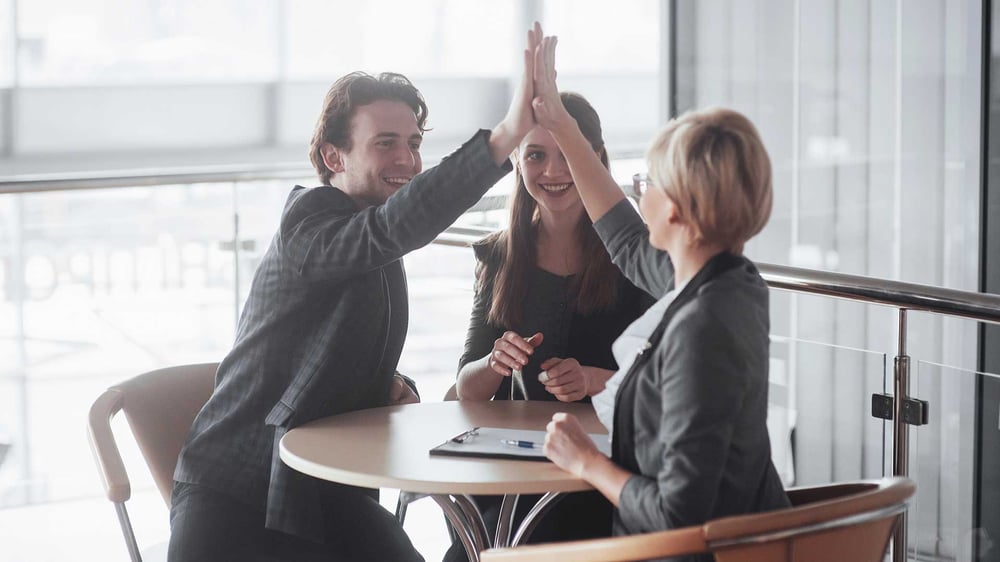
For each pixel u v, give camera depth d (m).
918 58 4.25
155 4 6.97
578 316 2.56
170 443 2.50
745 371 1.64
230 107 7.26
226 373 2.38
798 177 4.83
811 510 1.52
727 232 1.68
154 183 3.79
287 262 2.30
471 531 2.13
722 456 1.62
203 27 7.13
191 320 4.36
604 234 2.25
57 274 5.30
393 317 2.49
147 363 4.63
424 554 3.60
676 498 1.61
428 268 3.99
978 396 2.54
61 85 6.77
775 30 4.89
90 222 5.23
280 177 4.01
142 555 2.40
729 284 1.68
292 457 1.99
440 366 4.66
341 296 2.31
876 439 2.76
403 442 2.09
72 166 6.86
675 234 1.75
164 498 2.45
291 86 7.40
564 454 1.83
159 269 4.66
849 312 4.53
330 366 2.29
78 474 4.16
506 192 3.86
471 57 7.88
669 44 5.46
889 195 4.42
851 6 4.52
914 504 2.61
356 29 7.54
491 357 2.47
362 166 2.43
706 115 1.71
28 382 4.48
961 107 4.11
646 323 1.77
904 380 2.58
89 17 6.80
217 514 2.27
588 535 2.42
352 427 2.21
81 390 4.48
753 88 5.04
